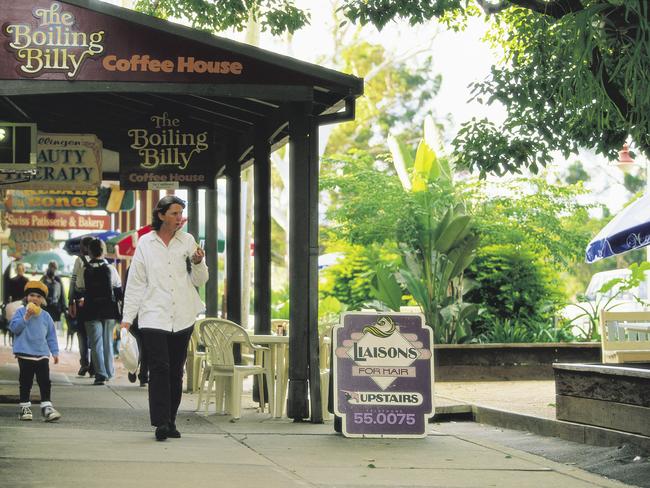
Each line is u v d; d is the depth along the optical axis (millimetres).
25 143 11438
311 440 9266
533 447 9211
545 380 15828
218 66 9906
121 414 10750
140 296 8867
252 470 7477
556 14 8508
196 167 13133
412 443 9281
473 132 10117
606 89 7934
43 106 14602
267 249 12188
